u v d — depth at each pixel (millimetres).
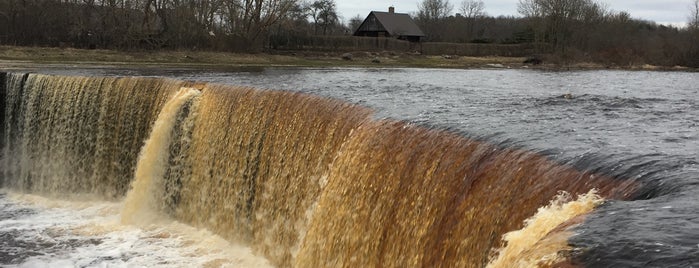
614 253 4773
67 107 22000
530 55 71188
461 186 9219
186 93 18953
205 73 32875
